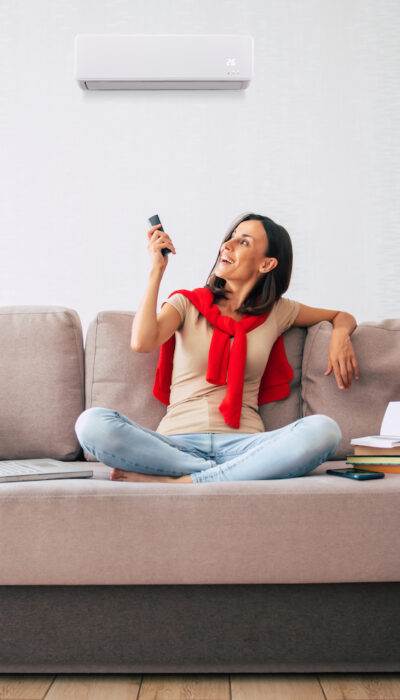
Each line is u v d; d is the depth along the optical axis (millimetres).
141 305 1679
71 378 1848
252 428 1669
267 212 3066
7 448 1786
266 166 3072
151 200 3053
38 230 3027
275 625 1177
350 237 3072
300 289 3061
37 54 3070
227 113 3072
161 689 1140
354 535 1180
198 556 1167
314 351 1871
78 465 1688
